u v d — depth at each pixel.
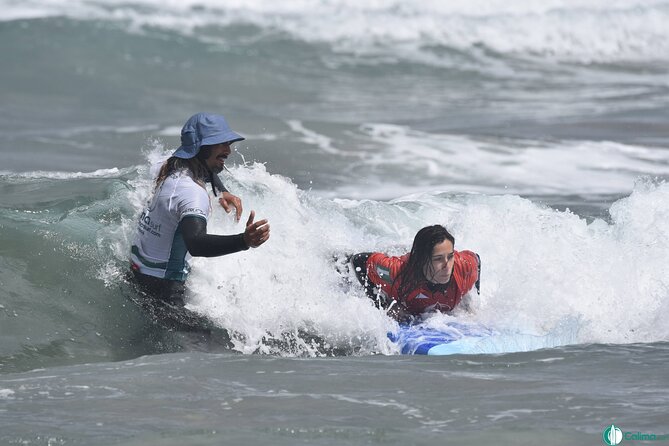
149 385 19.31
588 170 44.25
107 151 48.03
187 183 22.14
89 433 16.53
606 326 23.88
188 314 23.62
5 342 22.06
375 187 41.41
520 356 21.48
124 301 23.77
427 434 16.50
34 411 17.67
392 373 20.19
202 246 21.19
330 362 21.22
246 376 19.98
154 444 16.05
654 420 17.11
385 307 24.28
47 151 47.53
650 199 29.58
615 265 25.52
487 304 24.88
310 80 70.50
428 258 23.28
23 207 28.02
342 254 24.80
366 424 17.00
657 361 21.00
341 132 52.25
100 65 71.12
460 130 53.22
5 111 58.59
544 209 31.27
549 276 25.30
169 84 67.81
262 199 27.22
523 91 67.69
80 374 20.17
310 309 23.94
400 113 59.47
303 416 17.42
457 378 19.80
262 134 51.31
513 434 16.48
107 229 25.86
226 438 16.33
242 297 24.08
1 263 24.16
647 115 57.03
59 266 24.42
